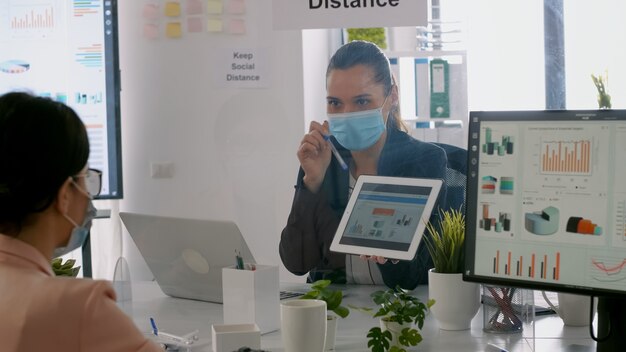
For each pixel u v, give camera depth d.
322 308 1.67
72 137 1.13
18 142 1.09
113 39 4.02
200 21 4.25
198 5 4.24
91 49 4.03
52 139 1.10
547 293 2.12
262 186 4.32
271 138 4.28
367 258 2.30
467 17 4.37
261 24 4.23
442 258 1.88
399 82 4.04
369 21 2.83
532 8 4.35
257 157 4.30
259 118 4.28
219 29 4.23
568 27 4.35
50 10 4.03
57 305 1.07
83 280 1.12
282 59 4.23
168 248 2.19
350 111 3.46
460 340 1.79
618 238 1.51
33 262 1.14
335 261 2.61
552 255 1.58
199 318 2.07
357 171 3.22
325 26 2.86
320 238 2.86
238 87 4.27
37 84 4.05
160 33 4.29
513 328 1.83
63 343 1.07
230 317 1.93
